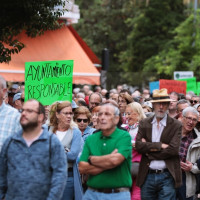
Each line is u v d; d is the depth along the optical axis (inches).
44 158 401.7
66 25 1327.5
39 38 1222.9
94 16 2982.3
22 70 1101.1
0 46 731.4
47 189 402.9
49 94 634.8
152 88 1359.5
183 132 630.5
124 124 650.8
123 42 2999.5
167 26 2822.3
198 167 611.2
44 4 746.8
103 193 457.1
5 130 456.1
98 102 776.9
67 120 538.6
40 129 409.1
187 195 620.4
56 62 636.7
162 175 559.5
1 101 462.0
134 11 2960.1
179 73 1519.4
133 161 592.1
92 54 1507.1
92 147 465.7
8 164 406.0
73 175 532.1
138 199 592.1
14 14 726.5
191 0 2684.5
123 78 2064.5
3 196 416.5
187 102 735.1
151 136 567.5
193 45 2342.5
